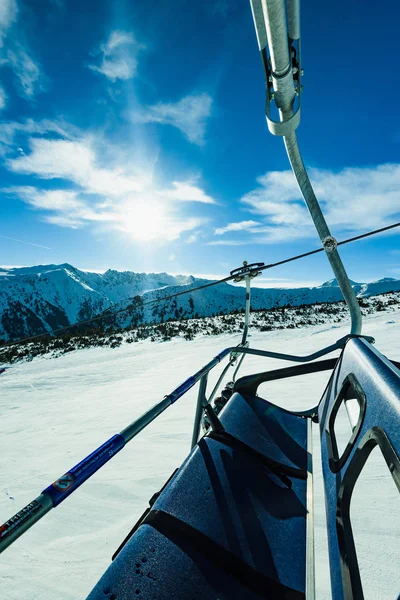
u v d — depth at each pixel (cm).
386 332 1097
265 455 141
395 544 183
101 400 862
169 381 976
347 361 143
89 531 261
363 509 220
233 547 90
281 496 117
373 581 158
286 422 178
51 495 74
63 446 506
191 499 103
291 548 97
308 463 147
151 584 76
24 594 195
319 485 244
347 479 94
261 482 120
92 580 205
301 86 126
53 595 193
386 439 71
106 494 316
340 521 91
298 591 83
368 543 186
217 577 81
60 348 2430
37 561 228
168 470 354
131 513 281
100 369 1472
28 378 1466
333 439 133
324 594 154
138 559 82
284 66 114
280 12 94
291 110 137
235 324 2406
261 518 104
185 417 530
